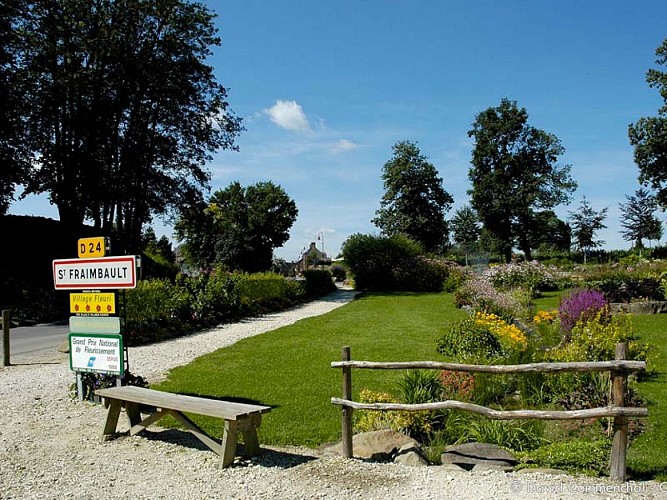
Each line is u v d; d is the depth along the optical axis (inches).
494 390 260.4
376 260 1307.8
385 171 2231.8
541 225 2114.9
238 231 1971.0
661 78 1384.1
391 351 440.8
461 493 164.2
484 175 2177.7
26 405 285.9
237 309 748.6
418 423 226.8
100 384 283.6
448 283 1194.0
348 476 181.5
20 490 176.2
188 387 327.0
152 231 2009.1
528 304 737.0
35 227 1159.0
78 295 289.6
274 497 166.7
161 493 172.6
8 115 959.0
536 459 192.9
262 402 289.4
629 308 642.2
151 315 567.5
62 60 1027.3
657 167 1444.4
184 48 1127.6
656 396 286.4
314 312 842.8
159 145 1117.7
